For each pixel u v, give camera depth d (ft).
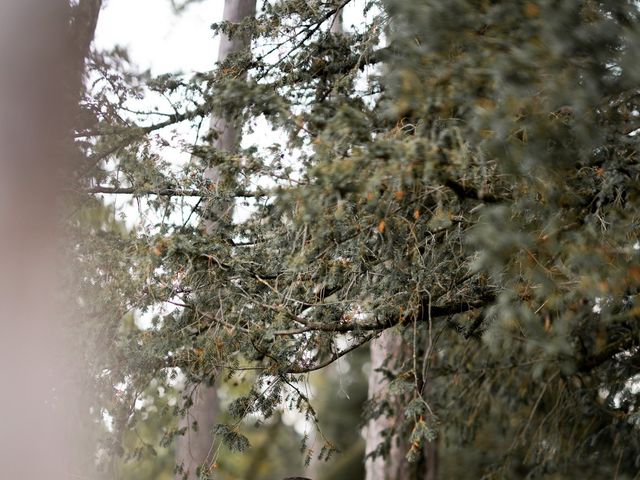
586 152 16.43
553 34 15.01
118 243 22.12
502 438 39.88
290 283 20.54
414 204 18.42
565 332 18.61
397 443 32.40
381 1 21.21
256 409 20.66
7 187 17.07
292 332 19.88
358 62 21.83
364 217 18.89
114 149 22.48
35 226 17.26
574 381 31.27
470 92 15.49
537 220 17.29
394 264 19.63
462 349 32.60
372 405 33.14
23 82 17.39
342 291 20.58
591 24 15.51
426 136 16.21
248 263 20.30
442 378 33.73
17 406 16.79
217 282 20.42
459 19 15.47
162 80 23.02
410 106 15.87
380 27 21.81
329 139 16.33
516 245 15.51
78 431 20.66
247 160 20.11
